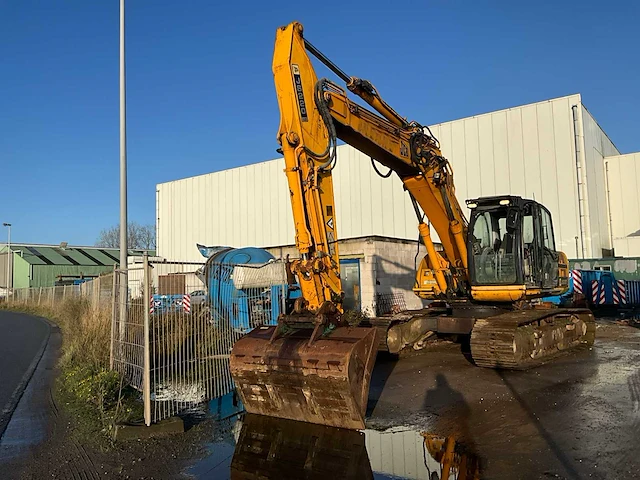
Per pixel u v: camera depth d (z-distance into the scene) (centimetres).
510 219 1088
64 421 740
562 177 2434
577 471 521
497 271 1103
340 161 3075
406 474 530
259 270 1002
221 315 898
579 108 2405
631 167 2811
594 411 720
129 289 881
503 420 695
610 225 2855
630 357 1148
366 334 668
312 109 732
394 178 2891
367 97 912
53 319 2561
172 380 834
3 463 586
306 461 570
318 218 687
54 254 6116
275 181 3444
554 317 1217
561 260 1311
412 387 895
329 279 693
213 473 546
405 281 2098
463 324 1157
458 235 1138
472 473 528
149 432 665
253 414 730
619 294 2302
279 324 702
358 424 642
